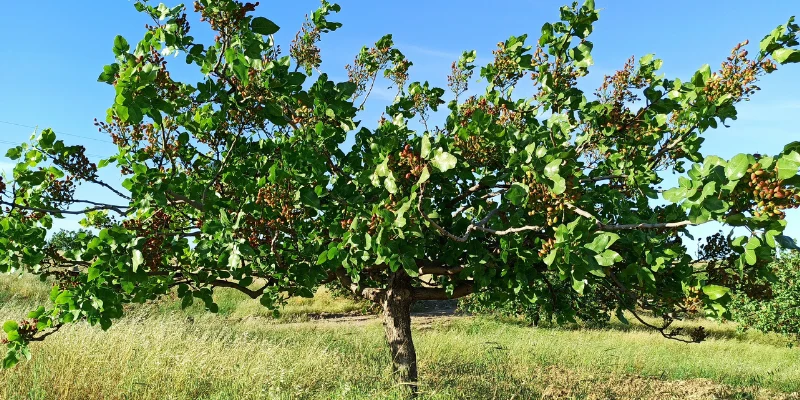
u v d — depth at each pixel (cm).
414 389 628
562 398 769
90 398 588
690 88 475
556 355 1185
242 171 550
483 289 630
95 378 630
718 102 441
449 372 865
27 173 510
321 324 1827
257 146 580
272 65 477
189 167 551
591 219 396
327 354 834
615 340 1557
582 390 829
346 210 507
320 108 520
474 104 657
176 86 418
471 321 2009
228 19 425
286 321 1905
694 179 337
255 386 632
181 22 429
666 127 532
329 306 2348
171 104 392
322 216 556
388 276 672
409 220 415
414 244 479
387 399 580
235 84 471
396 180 443
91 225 637
